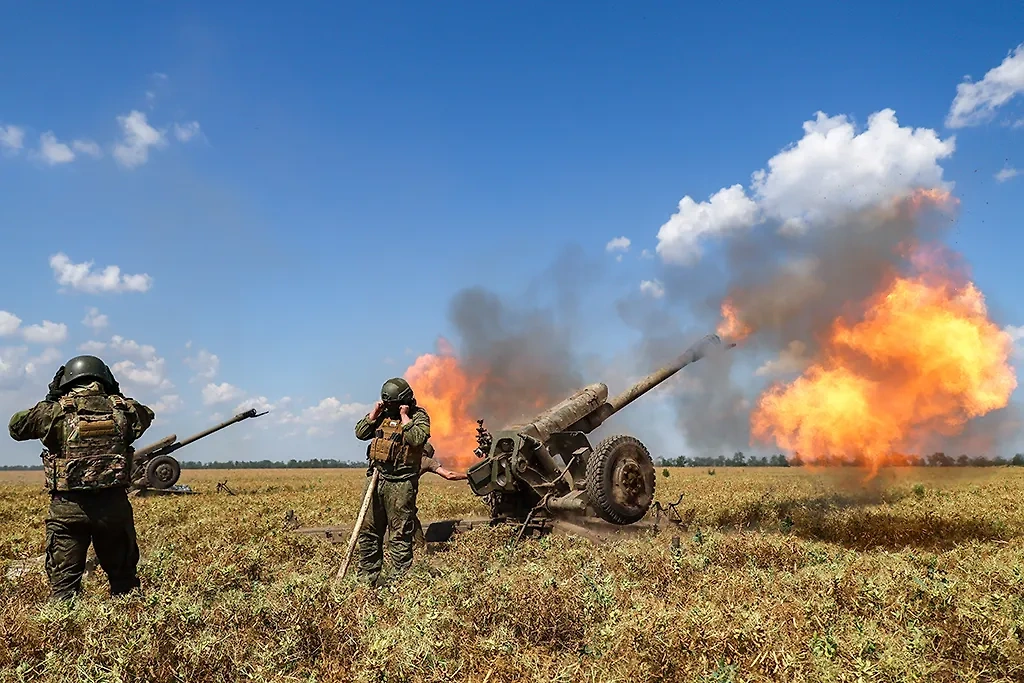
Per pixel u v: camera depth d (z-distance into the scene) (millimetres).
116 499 6098
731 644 4539
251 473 89438
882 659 4164
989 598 5305
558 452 11930
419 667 4258
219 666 4465
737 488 25188
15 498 28906
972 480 25531
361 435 7754
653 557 7707
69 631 4688
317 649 4887
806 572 6941
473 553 8766
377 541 7512
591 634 4805
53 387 6320
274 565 8727
